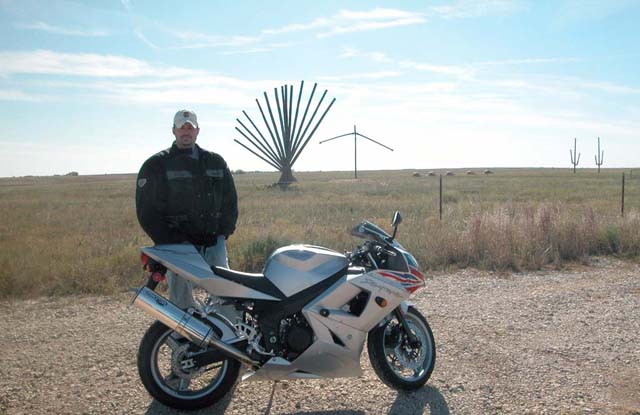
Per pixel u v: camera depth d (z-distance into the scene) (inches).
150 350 184.4
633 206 805.9
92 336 261.7
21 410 187.2
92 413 185.6
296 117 1785.2
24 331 269.6
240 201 1053.2
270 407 191.3
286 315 188.1
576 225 461.7
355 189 1537.9
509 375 213.9
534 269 405.1
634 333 261.6
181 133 208.1
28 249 478.6
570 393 197.5
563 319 284.4
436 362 227.8
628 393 197.3
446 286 355.9
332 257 195.9
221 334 184.5
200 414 185.9
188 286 216.2
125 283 357.1
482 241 431.8
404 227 538.0
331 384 209.5
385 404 191.9
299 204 941.8
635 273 393.1
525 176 2817.4
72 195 1620.3
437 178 2613.2
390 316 203.3
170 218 208.7
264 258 401.1
